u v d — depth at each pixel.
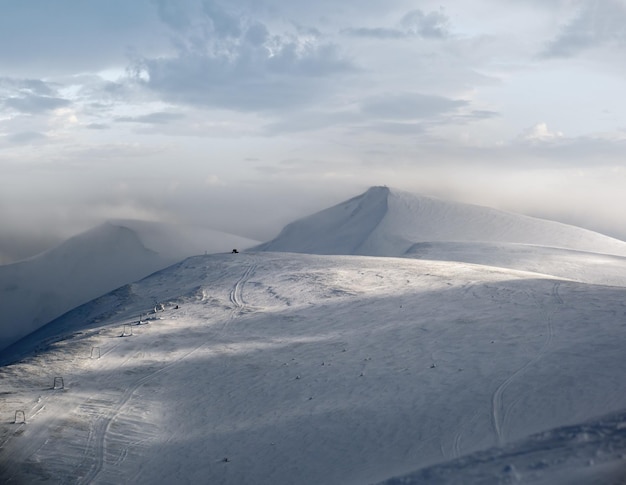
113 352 43.16
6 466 27.11
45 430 30.48
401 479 16.72
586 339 37.28
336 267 68.12
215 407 33.84
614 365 32.31
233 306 54.81
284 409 32.94
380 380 35.16
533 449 17.03
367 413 31.16
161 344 44.72
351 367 37.69
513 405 29.45
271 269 69.25
